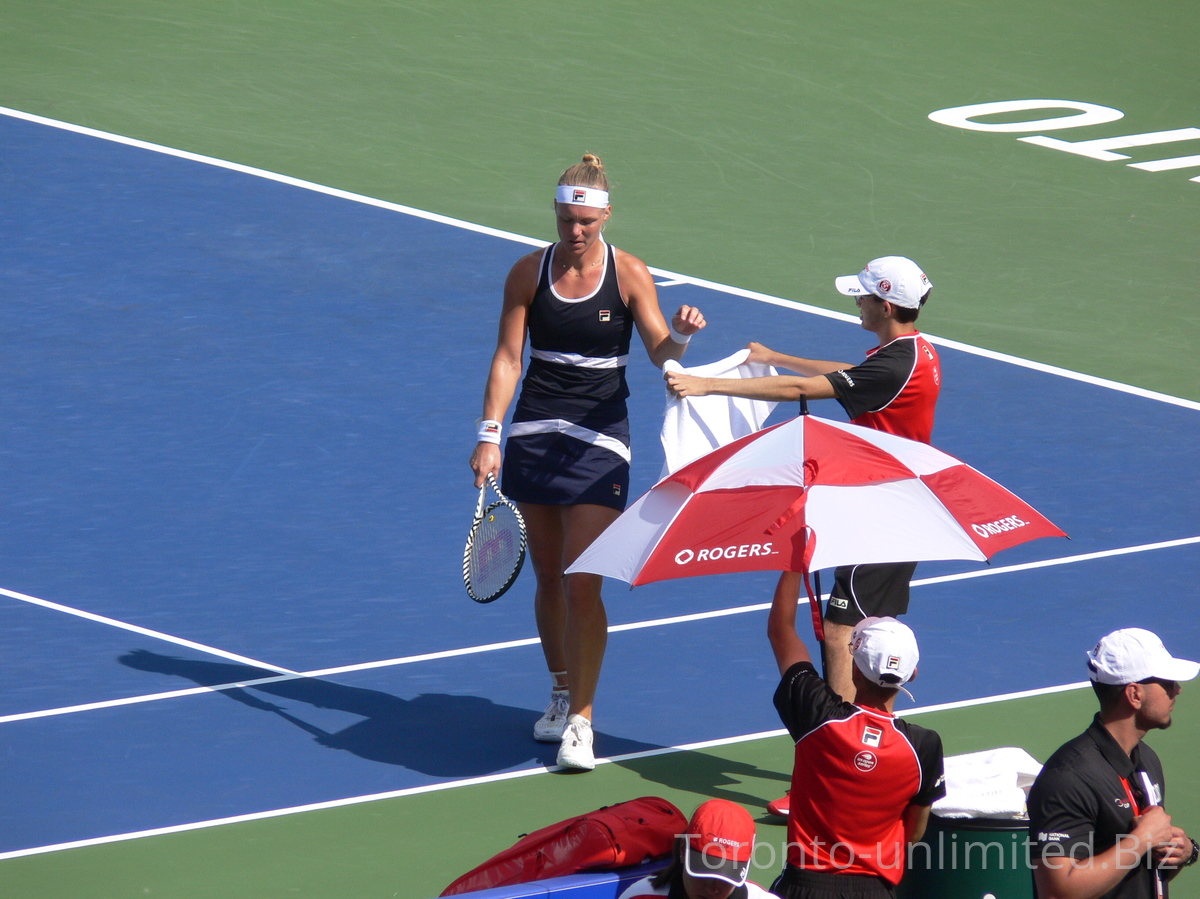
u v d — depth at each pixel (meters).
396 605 32.34
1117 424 42.91
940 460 20.86
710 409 24.81
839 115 67.19
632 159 61.12
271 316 46.47
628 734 27.73
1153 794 17.83
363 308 47.41
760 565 19.39
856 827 18.56
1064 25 78.88
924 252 55.09
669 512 20.53
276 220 53.28
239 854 23.50
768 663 30.50
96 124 59.94
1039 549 35.78
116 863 23.14
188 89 64.06
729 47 73.19
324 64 67.69
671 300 49.53
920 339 24.19
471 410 41.44
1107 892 17.41
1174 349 48.56
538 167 59.72
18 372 42.22
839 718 18.56
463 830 24.34
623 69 69.88
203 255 50.28
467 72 68.12
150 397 41.25
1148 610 32.75
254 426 39.97
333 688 29.08
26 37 67.56
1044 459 40.56
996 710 28.47
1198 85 73.12
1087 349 48.19
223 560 33.78
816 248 54.59
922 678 29.75
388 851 23.69
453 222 54.25
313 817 24.67
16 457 37.84
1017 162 63.84
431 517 36.06
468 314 47.38
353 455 38.78
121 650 30.05
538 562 26.94
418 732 27.61
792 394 23.38
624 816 19.23
